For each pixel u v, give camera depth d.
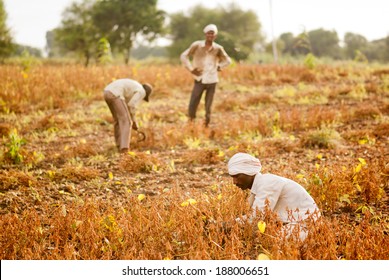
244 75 24.39
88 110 17.03
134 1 65.12
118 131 11.45
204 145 11.91
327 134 11.52
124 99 11.04
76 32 57.50
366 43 90.31
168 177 9.39
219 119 15.16
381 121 13.34
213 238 6.01
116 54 67.81
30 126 14.27
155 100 19.02
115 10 63.12
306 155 10.46
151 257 5.67
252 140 11.84
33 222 6.56
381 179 8.25
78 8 58.84
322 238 5.56
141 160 10.01
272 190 5.91
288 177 7.93
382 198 7.74
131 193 8.28
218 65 14.00
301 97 17.42
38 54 69.56
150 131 12.36
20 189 8.59
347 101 16.80
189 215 6.41
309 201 6.01
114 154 11.16
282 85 21.84
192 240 5.97
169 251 5.79
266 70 25.16
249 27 79.56
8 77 19.97
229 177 9.14
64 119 15.04
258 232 5.88
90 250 6.01
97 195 8.40
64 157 11.03
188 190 8.11
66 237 6.35
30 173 9.30
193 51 13.96
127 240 6.07
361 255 5.46
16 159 10.34
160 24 68.50
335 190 7.39
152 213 6.66
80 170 9.49
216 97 19.25
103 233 6.32
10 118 15.48
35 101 18.38
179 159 10.57
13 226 6.44
